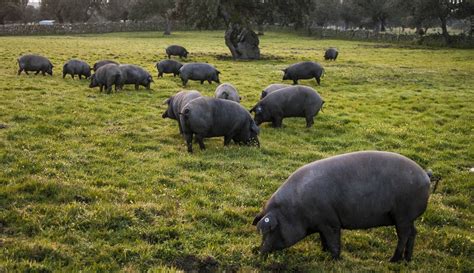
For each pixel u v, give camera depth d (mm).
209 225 9188
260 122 17016
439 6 67188
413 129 17312
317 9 105625
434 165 13430
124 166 12320
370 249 8648
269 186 11367
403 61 42531
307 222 7645
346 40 77750
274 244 7797
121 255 7840
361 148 14844
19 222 8719
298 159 13703
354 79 30172
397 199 7555
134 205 9641
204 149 13945
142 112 18641
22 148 13172
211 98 13812
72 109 18344
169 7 84812
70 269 7352
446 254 8523
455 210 10469
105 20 124625
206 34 86375
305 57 44719
